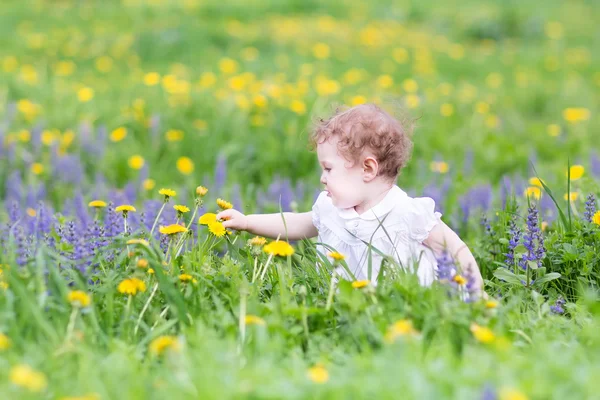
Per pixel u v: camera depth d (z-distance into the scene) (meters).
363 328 2.85
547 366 2.47
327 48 12.91
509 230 4.01
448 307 2.90
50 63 11.46
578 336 3.02
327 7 17.67
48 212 4.76
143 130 7.68
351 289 3.02
